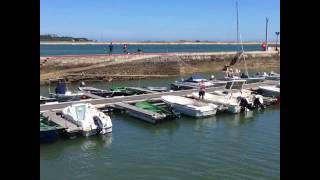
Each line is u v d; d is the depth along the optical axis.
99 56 51.59
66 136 21.55
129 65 53.81
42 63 47.22
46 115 24.36
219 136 22.28
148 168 16.73
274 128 24.33
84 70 49.91
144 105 28.70
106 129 22.19
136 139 21.55
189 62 62.00
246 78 44.31
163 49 133.25
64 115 23.84
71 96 30.98
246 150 19.33
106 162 17.61
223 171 16.30
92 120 22.17
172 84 40.81
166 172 16.20
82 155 18.69
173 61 58.56
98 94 34.44
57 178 15.69
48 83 46.31
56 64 48.19
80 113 23.05
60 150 19.50
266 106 31.75
